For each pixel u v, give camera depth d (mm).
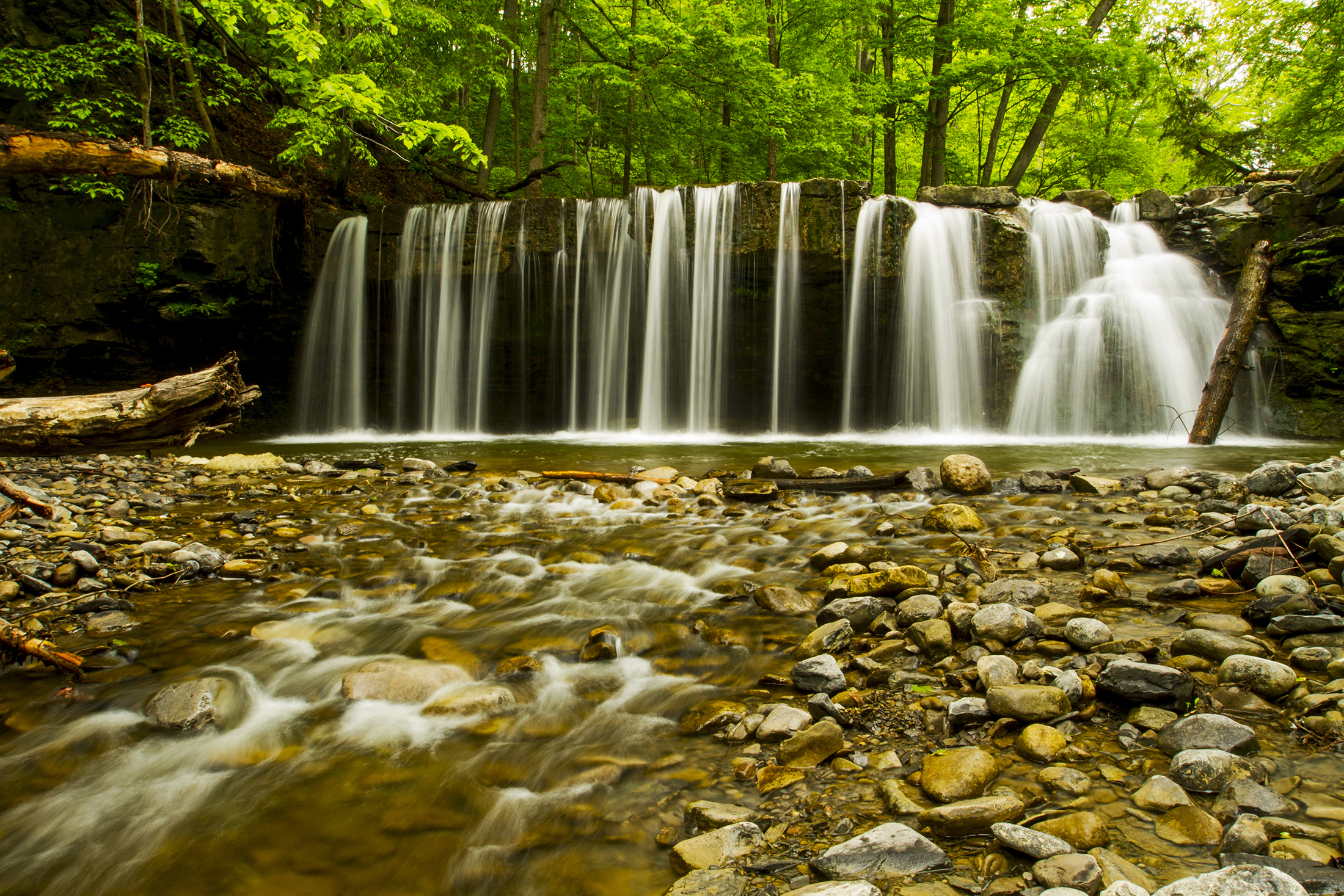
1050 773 2062
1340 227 11133
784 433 12789
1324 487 5250
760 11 16938
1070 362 12086
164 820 2094
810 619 3531
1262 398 11602
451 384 13398
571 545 4922
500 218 13078
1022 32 15695
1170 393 11867
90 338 11852
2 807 2158
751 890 1666
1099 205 13484
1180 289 12430
